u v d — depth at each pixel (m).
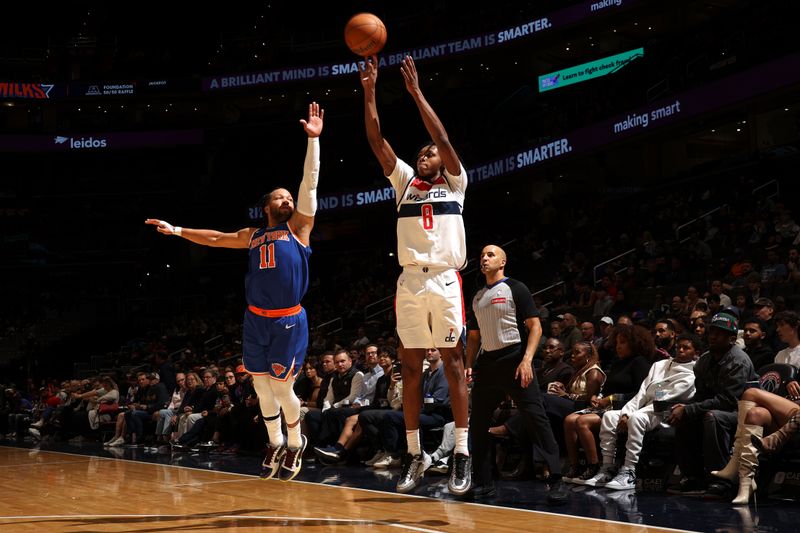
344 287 24.14
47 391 15.75
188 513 4.82
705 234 14.98
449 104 27.25
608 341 7.89
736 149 22.11
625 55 23.53
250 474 7.25
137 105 31.72
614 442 6.02
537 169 20.77
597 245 17.19
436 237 4.71
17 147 30.08
